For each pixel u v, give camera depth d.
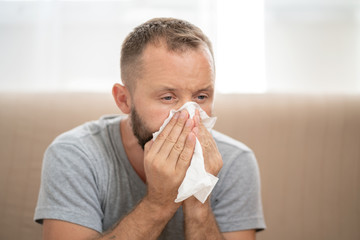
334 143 1.35
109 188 0.92
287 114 1.37
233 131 1.36
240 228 0.96
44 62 1.67
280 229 1.32
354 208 1.33
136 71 0.85
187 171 0.77
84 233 0.82
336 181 1.34
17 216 1.29
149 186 0.80
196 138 0.79
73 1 1.65
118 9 1.65
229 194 0.98
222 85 1.64
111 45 1.66
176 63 0.80
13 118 1.35
